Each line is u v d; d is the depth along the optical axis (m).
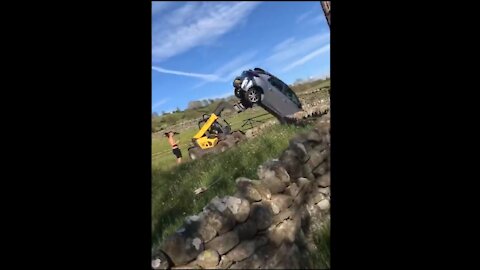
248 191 2.46
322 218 2.61
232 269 2.17
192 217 2.26
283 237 2.40
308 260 2.23
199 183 2.54
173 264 2.06
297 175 2.73
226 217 2.27
